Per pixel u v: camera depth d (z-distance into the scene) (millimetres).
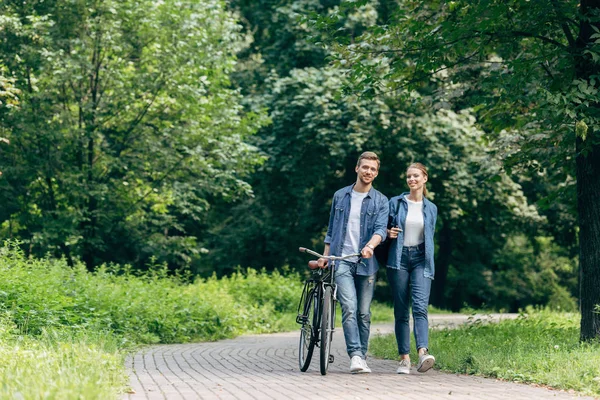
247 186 24219
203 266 31797
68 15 21422
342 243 8570
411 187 8680
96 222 22766
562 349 9000
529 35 11086
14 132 21219
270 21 29500
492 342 10586
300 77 26578
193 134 23391
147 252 24250
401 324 8625
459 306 38875
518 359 8242
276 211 30031
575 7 10570
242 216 31344
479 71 12312
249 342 14445
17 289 11703
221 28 24188
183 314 14961
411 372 8516
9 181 22344
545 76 11211
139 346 12211
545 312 19500
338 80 26078
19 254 13836
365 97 12266
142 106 23188
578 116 10070
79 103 21938
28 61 20969
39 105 21531
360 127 25672
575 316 18016
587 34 10680
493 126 13070
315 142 26156
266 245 30719
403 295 8617
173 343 13852
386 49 11539
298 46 28125
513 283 39000
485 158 13906
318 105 25891
